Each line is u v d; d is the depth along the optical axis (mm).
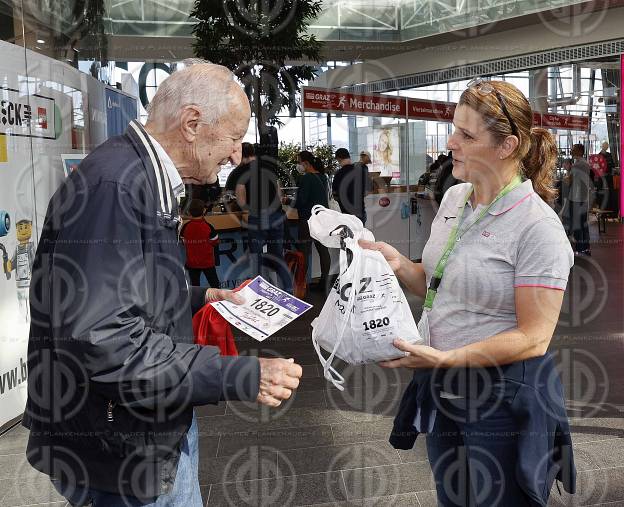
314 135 7785
